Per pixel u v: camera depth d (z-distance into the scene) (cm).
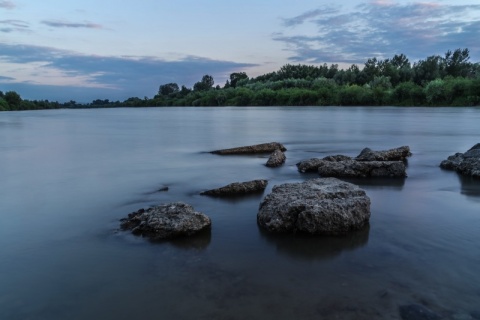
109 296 618
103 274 692
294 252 783
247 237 869
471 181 1429
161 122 5934
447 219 975
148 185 1414
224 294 616
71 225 963
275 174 1608
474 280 650
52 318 562
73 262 743
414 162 1886
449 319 539
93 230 923
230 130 4128
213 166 1828
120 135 3697
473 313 553
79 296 620
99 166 1862
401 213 1031
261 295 612
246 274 686
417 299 592
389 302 585
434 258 742
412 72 12694
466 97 9281
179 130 4250
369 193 1254
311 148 2502
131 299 607
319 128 4188
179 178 1541
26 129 4612
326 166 1559
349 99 11312
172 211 926
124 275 687
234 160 2016
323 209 884
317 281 655
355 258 749
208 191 1253
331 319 544
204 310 572
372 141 2902
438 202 1140
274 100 13338
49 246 825
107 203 1170
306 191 1016
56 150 2520
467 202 1135
